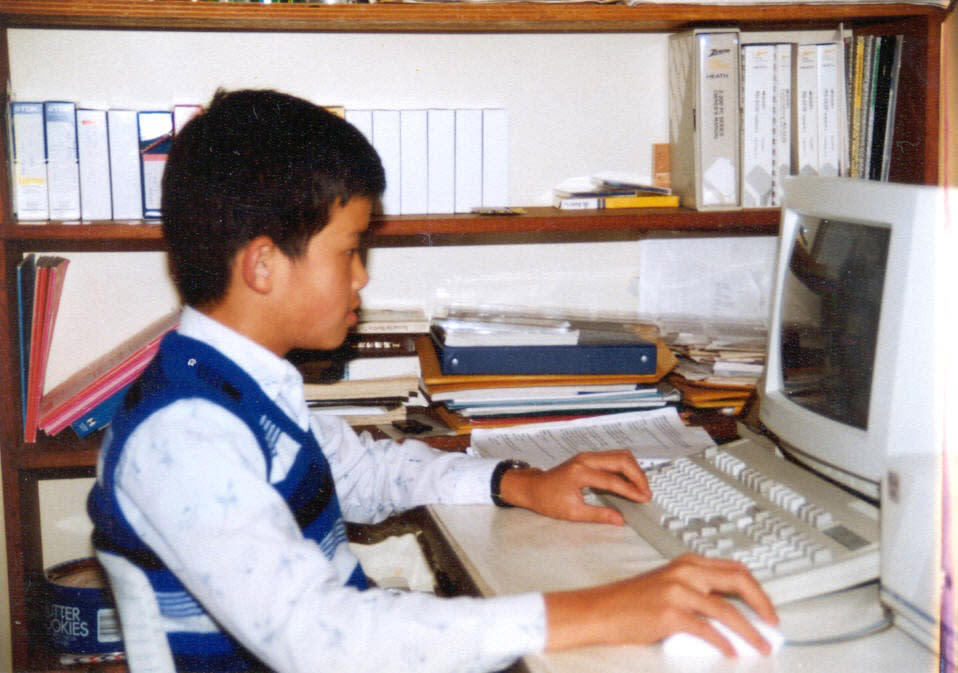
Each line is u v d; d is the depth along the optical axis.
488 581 0.93
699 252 1.81
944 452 0.82
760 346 1.58
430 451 1.27
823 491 0.99
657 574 0.82
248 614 0.81
